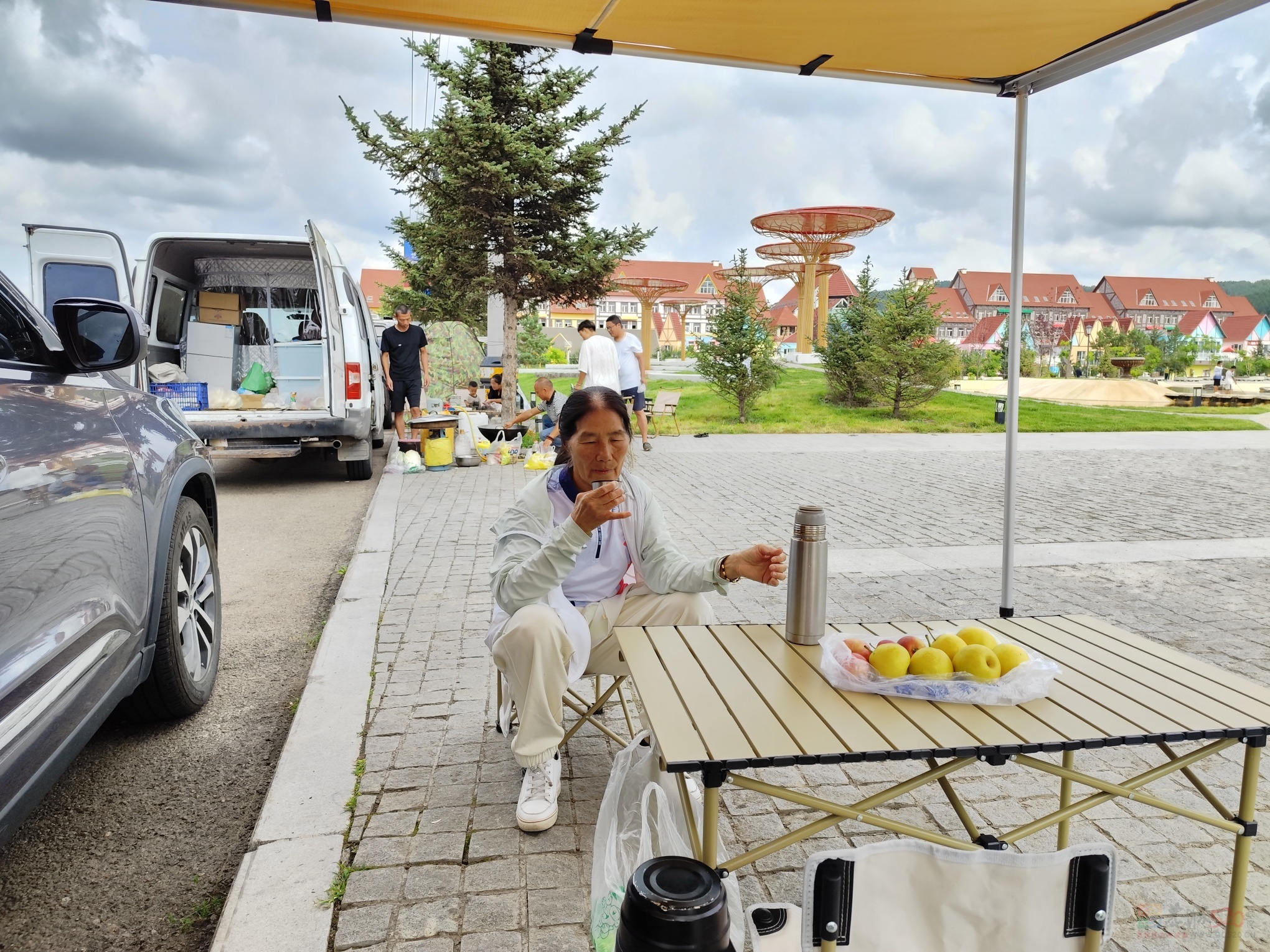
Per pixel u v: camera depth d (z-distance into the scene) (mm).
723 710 1908
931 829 2740
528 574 2516
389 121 15352
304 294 10719
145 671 3045
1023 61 4000
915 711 1911
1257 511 8469
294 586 5789
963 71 4148
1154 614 5078
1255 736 1823
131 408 3145
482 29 3537
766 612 5090
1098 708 1923
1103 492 9586
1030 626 2553
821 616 2365
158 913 2432
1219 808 1946
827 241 33688
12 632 1984
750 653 2307
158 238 9242
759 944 1872
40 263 6590
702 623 2848
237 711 3748
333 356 9141
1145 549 6762
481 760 3164
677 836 2105
